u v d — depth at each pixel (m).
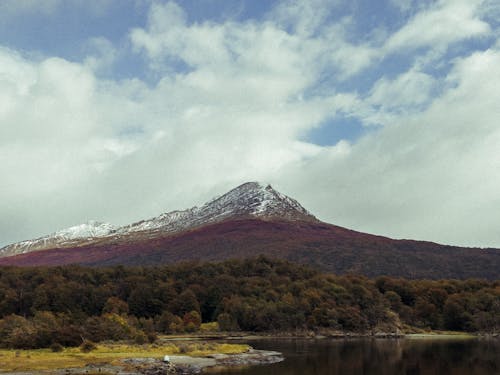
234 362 95.94
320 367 92.00
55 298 190.62
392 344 148.75
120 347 107.62
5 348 105.81
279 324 190.12
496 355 115.50
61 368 77.06
